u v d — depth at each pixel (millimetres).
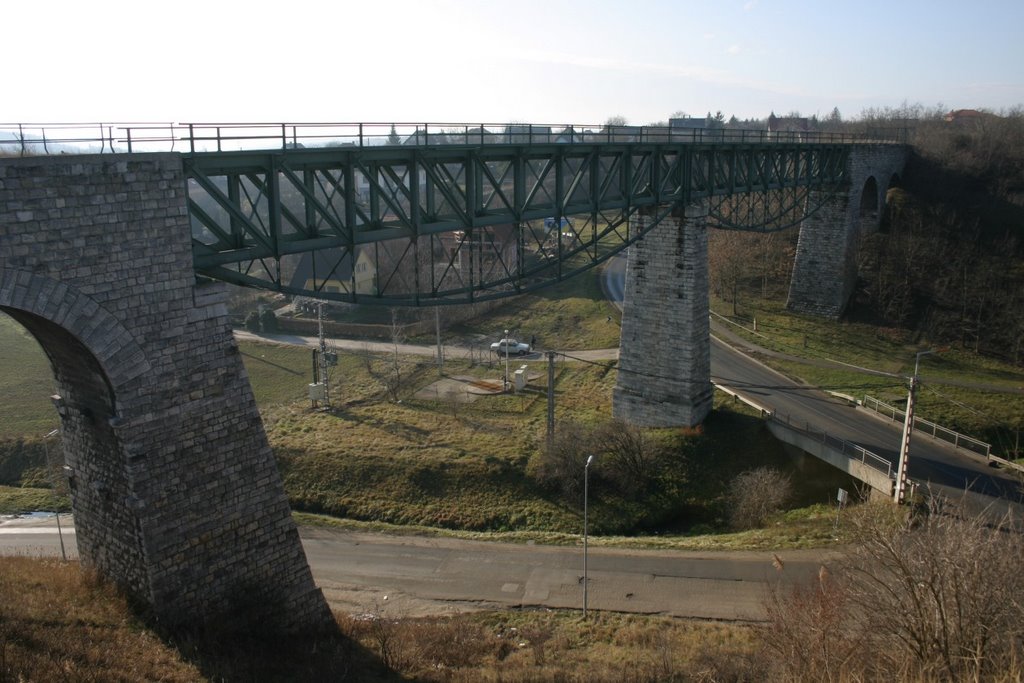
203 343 15805
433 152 21812
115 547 16203
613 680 17312
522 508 30641
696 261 33750
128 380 14625
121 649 14406
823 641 14289
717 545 26766
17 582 16625
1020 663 12359
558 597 23766
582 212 28047
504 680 17188
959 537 14461
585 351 51281
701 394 35469
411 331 58406
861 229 60656
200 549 16031
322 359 43062
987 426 35844
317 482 32562
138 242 14602
